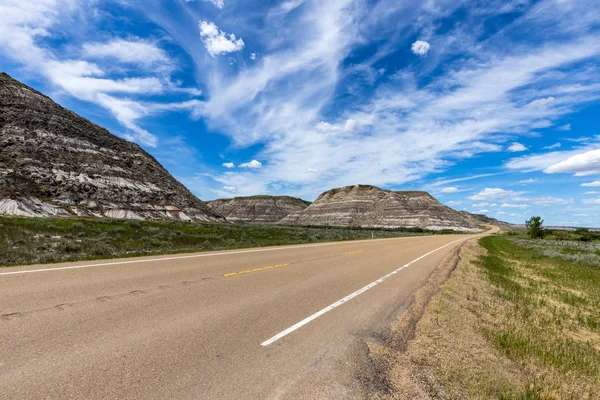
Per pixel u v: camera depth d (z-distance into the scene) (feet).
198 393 10.39
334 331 17.33
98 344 13.34
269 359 13.33
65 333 14.17
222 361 12.78
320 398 10.76
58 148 222.69
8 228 60.95
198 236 82.43
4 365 11.03
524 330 22.40
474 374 13.73
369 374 12.82
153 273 28.68
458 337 18.30
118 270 28.89
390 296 26.81
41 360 11.60
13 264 28.84
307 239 101.60
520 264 67.05
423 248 85.87
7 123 220.64
